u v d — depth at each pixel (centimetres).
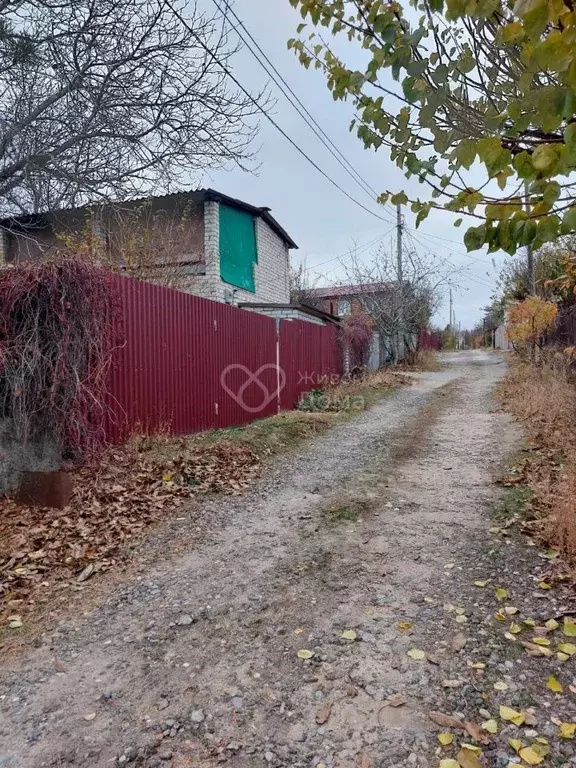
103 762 196
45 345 471
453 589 316
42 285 468
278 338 1037
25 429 463
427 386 1455
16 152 546
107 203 616
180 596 325
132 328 584
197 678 245
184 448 618
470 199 212
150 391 618
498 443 676
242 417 873
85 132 544
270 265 1405
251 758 195
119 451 550
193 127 592
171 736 208
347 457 658
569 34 141
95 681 246
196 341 728
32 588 342
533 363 1327
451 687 229
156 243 1016
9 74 523
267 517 457
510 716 208
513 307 1539
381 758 192
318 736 205
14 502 464
